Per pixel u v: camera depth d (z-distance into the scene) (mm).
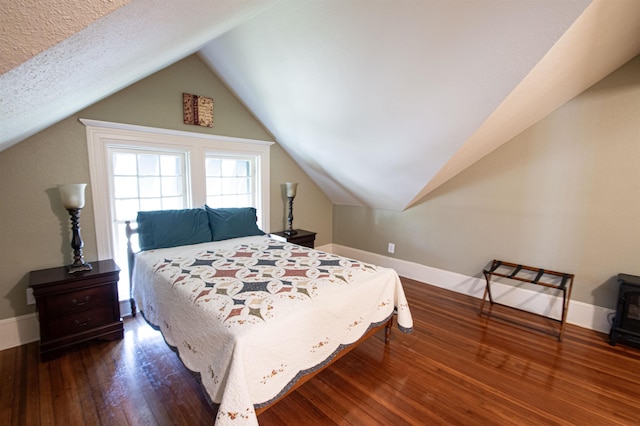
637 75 2129
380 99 2211
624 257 2305
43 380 1770
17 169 2070
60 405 1581
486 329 2477
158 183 2865
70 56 746
